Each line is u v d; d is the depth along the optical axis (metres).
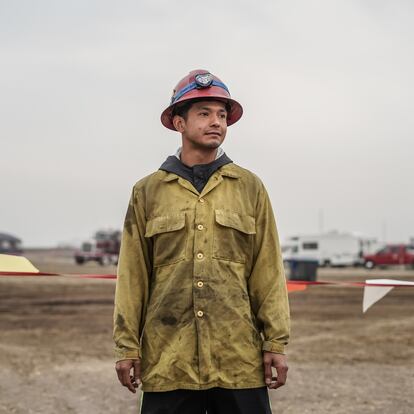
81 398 6.84
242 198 3.08
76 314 16.41
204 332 2.91
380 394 6.88
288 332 3.00
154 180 3.13
